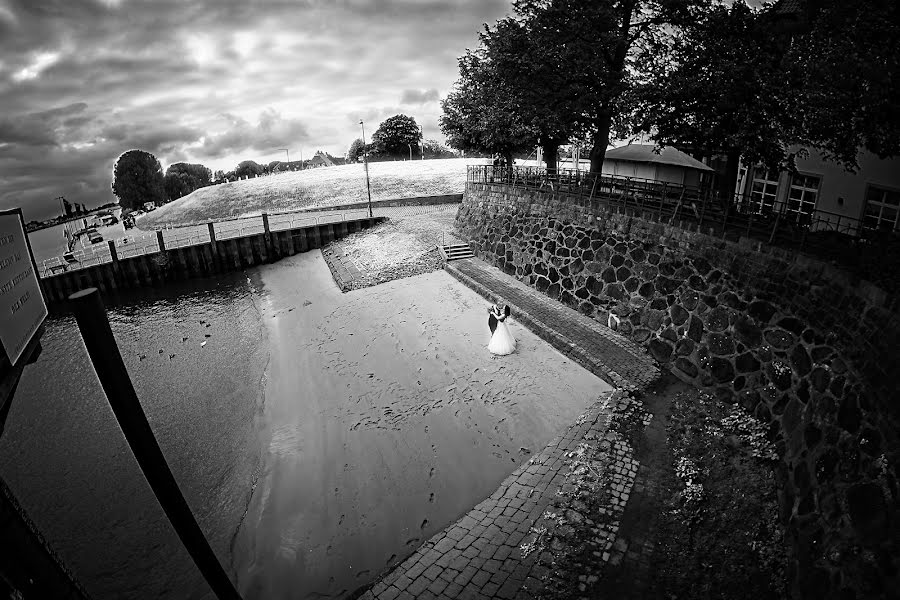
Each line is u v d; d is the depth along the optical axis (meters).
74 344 26.62
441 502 11.40
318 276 33.62
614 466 11.36
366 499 11.88
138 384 20.48
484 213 30.17
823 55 11.08
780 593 7.75
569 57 19.27
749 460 10.84
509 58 20.84
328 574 10.05
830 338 10.51
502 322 17.58
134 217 72.44
